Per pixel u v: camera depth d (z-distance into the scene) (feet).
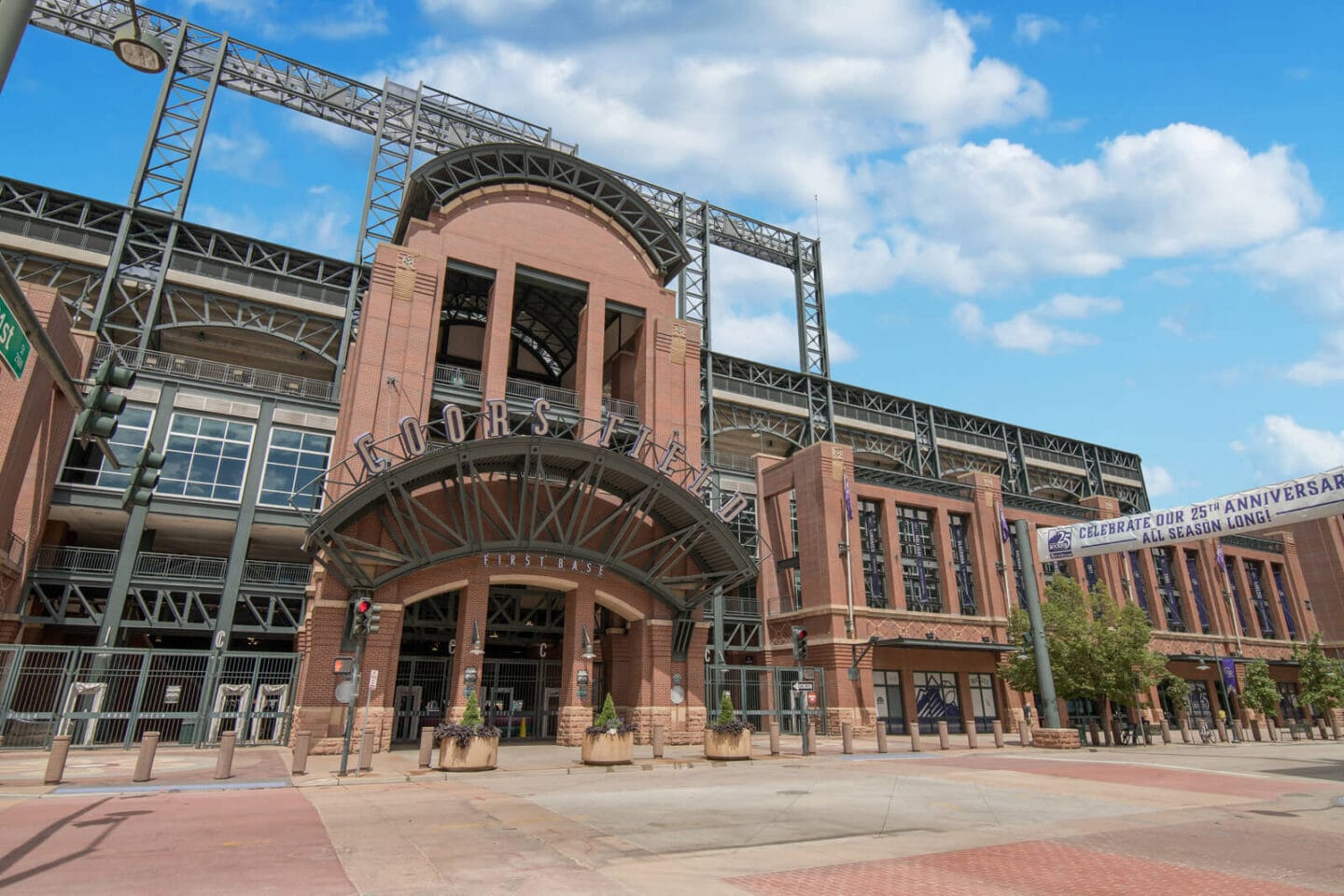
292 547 132.26
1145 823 39.55
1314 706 170.40
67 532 120.06
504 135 178.40
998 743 101.55
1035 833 36.60
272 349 143.74
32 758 72.64
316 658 81.76
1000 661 132.67
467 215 107.65
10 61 21.40
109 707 97.81
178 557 110.42
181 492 112.27
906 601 142.61
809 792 51.34
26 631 105.91
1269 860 30.71
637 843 33.68
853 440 195.21
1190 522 82.02
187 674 95.76
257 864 29.12
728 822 39.22
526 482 87.45
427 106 170.60
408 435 83.46
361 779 58.03
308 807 44.50
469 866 28.99
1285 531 208.64
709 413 170.30
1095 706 154.51
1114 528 89.35
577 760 75.10
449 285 136.26
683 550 100.53
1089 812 43.16
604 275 115.75
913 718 132.57
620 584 99.25
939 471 198.29
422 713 107.34
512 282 108.06
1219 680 173.88
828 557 132.57
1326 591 201.98
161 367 134.82
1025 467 217.97
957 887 25.84
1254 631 187.62
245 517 113.80
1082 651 112.68
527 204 112.98
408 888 25.68
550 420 109.29
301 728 79.30
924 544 149.89
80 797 48.11
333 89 165.17
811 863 29.48
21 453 94.63
